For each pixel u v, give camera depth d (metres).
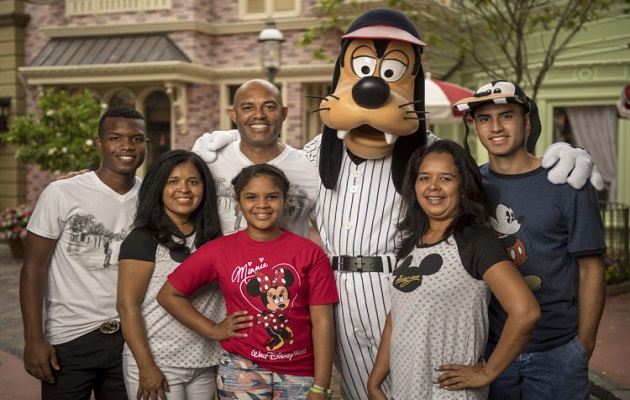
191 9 12.55
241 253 2.85
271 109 3.22
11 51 13.62
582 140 10.24
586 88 10.01
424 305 2.50
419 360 2.49
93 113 10.97
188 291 2.85
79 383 3.12
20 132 10.83
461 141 12.59
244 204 2.84
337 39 12.05
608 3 8.06
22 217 10.91
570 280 2.77
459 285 2.47
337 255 3.28
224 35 12.95
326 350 2.83
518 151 2.82
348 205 3.27
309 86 12.91
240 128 3.26
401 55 3.18
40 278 3.08
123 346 3.11
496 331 2.80
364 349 3.24
